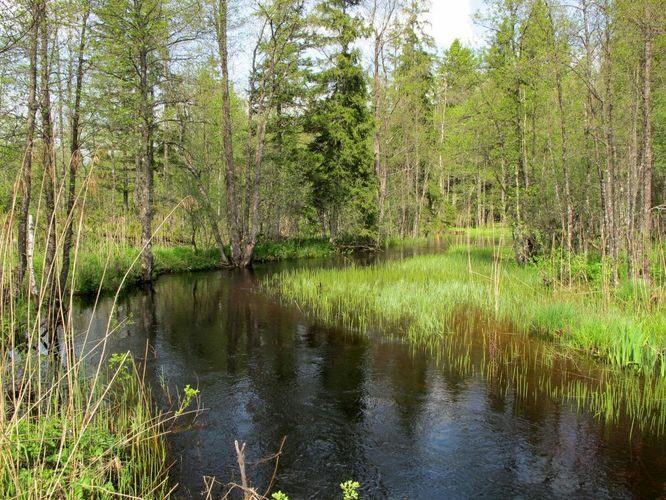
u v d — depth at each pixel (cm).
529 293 1248
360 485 492
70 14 854
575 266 1323
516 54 1589
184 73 1775
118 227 1775
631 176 1339
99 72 1238
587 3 1155
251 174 2630
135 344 966
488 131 1762
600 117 1323
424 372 800
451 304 1217
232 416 644
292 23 2116
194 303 1360
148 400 682
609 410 632
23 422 460
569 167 1717
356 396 709
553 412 645
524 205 1677
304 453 552
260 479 500
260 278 1823
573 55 1261
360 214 2819
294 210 2788
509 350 895
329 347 944
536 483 492
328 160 2798
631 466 519
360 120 2812
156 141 1747
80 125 966
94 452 457
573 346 895
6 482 379
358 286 1453
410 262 1961
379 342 970
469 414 644
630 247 1152
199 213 2173
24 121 861
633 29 1075
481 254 2206
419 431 602
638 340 778
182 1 1477
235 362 859
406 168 3838
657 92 1275
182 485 485
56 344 842
